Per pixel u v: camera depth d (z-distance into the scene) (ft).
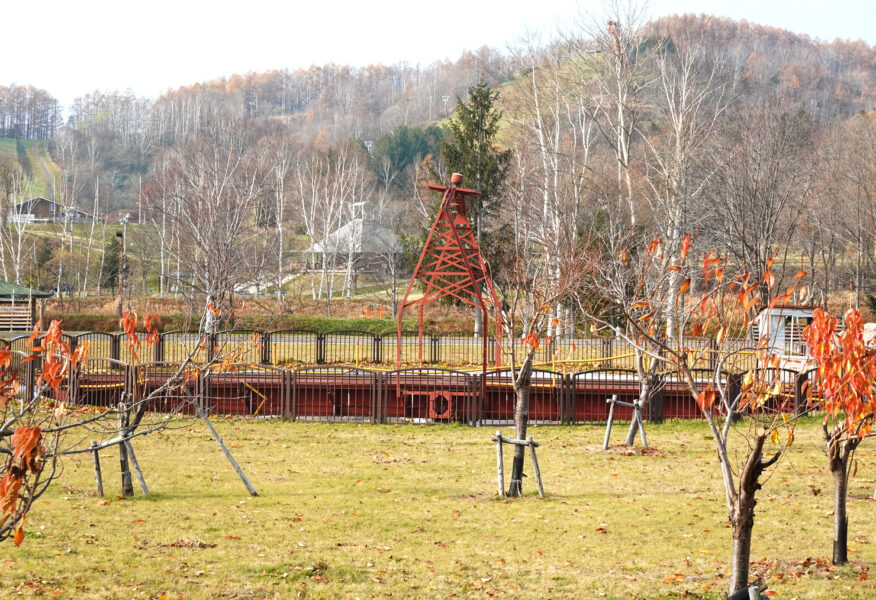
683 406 66.69
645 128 170.40
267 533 34.37
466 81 535.19
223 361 55.93
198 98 567.18
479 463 50.60
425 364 91.20
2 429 20.79
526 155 130.93
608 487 44.29
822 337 24.36
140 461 48.65
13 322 130.41
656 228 91.04
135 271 219.61
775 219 100.53
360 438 58.59
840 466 31.22
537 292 56.44
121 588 27.35
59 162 457.68
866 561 31.48
